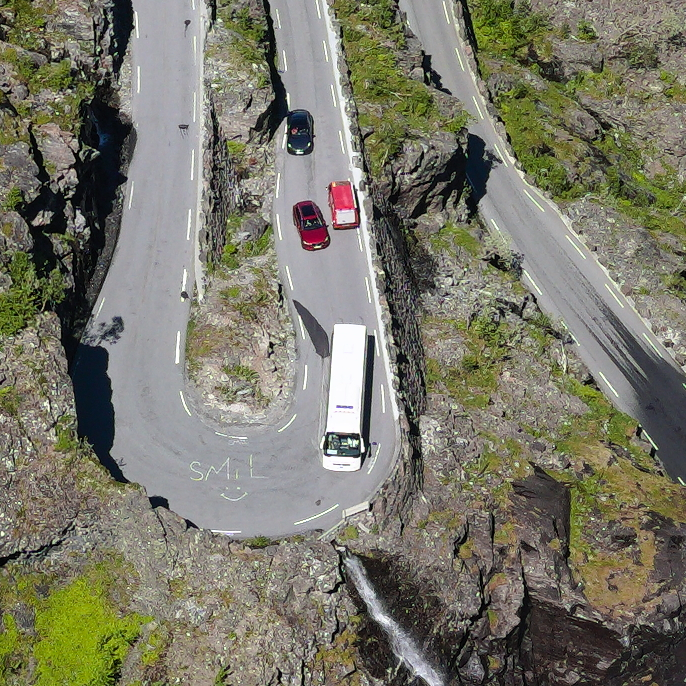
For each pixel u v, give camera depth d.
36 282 57.03
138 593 51.47
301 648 51.06
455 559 57.44
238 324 63.25
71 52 73.19
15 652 49.72
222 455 57.19
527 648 61.22
